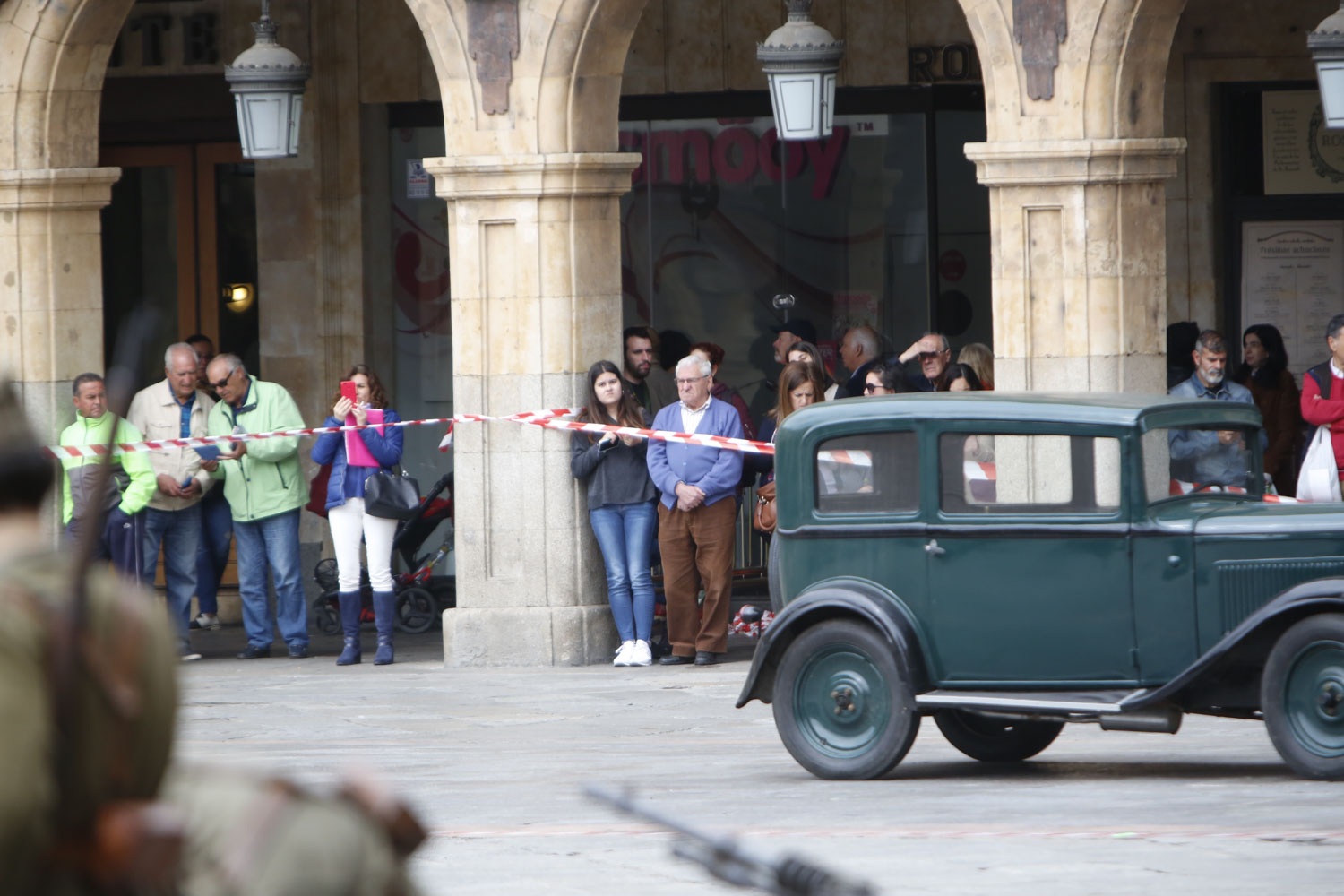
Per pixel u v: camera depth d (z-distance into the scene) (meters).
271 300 51.00
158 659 7.67
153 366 52.00
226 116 51.00
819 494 26.50
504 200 39.88
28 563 7.77
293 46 50.59
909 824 21.66
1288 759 23.66
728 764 27.81
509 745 30.48
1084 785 24.80
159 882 7.23
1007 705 25.00
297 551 42.97
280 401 42.53
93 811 7.43
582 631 39.88
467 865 19.70
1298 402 44.38
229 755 29.70
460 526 40.53
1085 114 35.94
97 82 43.66
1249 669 24.38
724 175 50.03
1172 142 36.19
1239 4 47.78
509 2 39.56
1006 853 19.55
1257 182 48.47
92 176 43.53
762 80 49.66
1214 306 48.56
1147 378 36.38
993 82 36.62
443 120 50.59
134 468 40.97
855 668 25.83
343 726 33.09
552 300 39.78
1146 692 24.80
